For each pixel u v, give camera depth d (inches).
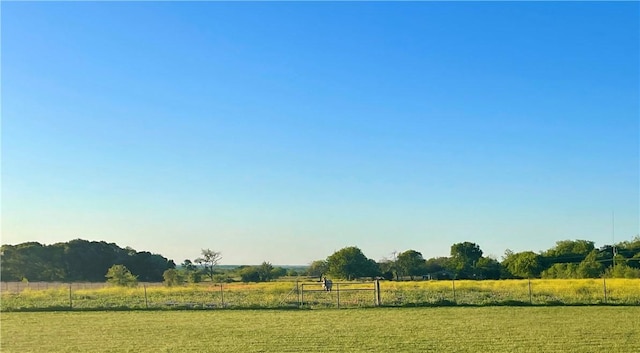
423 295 1956.2
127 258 5354.3
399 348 853.8
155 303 1736.0
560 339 918.4
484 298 1759.4
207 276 4709.6
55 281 4793.3
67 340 996.6
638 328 1035.3
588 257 4311.0
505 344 877.2
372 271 4758.9
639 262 4013.3
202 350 867.4
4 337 1039.6
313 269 5211.6
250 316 1346.0
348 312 1408.7
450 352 815.1
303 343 914.7
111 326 1187.9
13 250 4923.7
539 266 4510.3
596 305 1478.8
